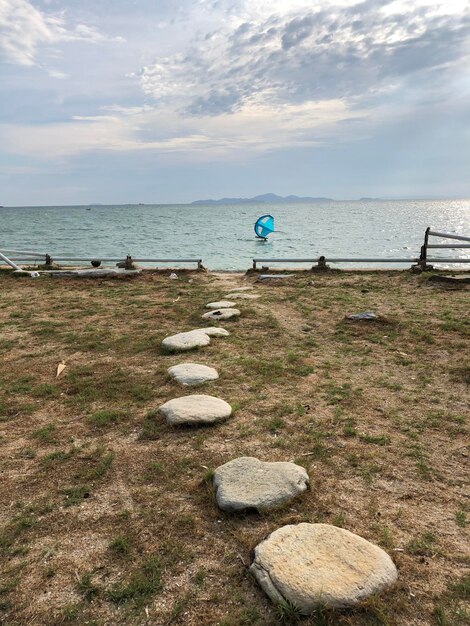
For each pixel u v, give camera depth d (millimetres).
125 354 6078
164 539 2637
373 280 11016
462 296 8875
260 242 31453
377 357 5773
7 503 3023
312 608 2100
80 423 4164
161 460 3494
